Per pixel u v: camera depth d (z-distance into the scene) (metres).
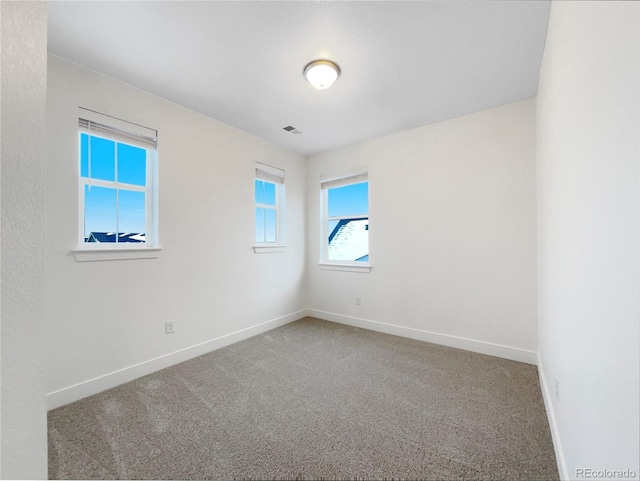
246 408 1.83
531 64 1.99
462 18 1.58
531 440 1.52
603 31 0.77
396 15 1.56
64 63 1.90
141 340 2.27
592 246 0.88
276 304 3.56
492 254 2.66
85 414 1.76
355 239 3.77
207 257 2.77
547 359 1.81
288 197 3.76
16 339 0.42
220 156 2.90
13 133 0.42
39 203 0.45
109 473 1.32
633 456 0.61
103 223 2.15
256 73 2.08
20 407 0.43
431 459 1.40
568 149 1.16
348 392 2.02
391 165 3.29
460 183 2.83
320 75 1.98
